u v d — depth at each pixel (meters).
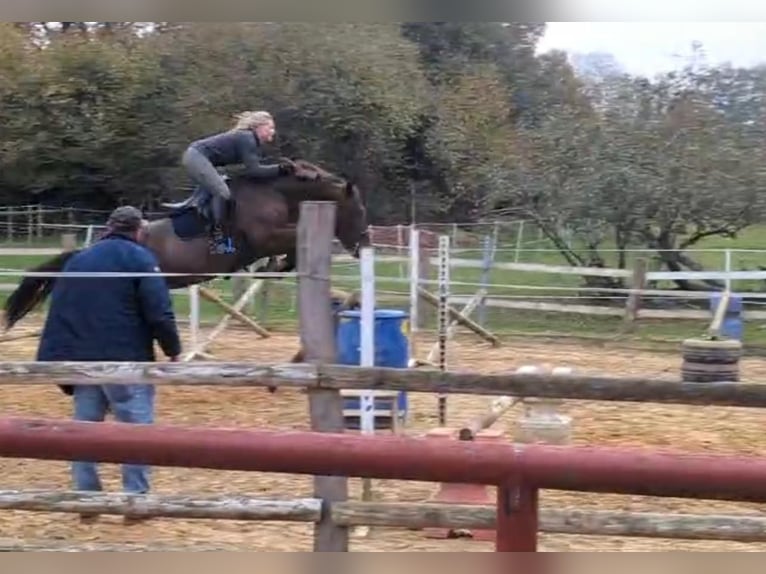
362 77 27.09
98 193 28.98
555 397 4.64
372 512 4.91
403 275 19.05
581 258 19.48
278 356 12.94
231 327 16.00
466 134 27.88
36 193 28.92
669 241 18.81
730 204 18.19
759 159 18.31
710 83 19.38
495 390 4.67
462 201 28.27
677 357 13.67
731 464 2.44
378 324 8.65
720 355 10.73
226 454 2.50
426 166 28.30
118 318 6.59
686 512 6.52
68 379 5.46
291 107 26.88
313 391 5.14
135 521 6.27
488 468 2.48
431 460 2.48
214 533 6.05
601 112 19.61
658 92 19.38
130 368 5.41
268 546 5.78
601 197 18.58
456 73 29.77
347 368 5.04
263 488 7.05
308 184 10.36
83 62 27.45
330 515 4.98
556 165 19.12
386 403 8.29
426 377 4.79
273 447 2.50
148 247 9.94
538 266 16.12
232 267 10.22
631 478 2.45
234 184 10.26
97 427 2.52
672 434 8.89
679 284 18.56
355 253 10.71
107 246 6.66
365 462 2.49
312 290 5.70
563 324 17.03
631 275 15.65
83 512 5.22
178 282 10.05
